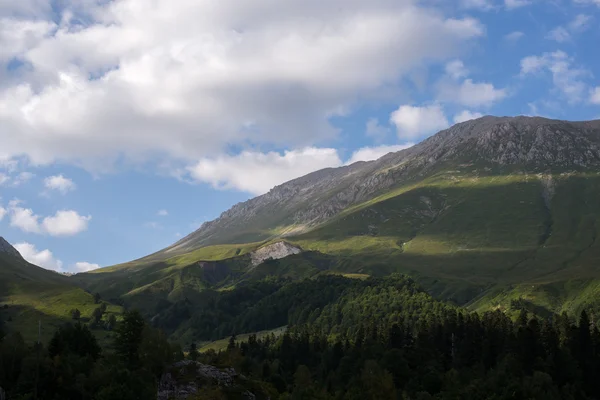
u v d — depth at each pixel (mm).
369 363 196250
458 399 173500
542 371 197375
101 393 152125
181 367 178875
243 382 181375
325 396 179000
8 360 193375
